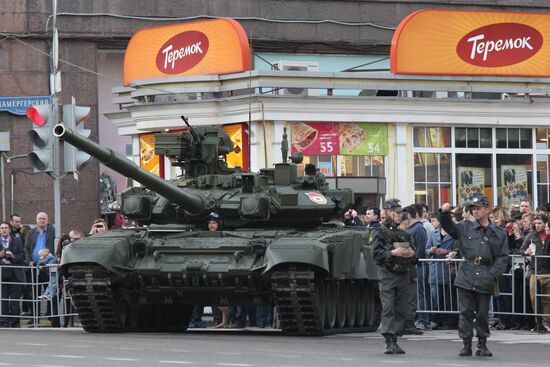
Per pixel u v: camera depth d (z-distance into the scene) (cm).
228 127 4100
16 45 4794
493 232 2297
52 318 3359
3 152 4762
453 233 2305
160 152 3017
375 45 5141
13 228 3512
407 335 2898
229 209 2892
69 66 4831
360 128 4091
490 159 4266
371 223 3238
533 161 4312
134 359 2106
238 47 4038
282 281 2670
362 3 5131
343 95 4156
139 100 4322
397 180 4128
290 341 2570
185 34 4191
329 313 2856
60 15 4816
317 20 5072
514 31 4219
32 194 4781
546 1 5288
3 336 2720
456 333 2991
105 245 2817
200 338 2658
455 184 4209
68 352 2253
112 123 4600
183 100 4131
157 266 2803
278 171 2991
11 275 3338
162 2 4916
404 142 4131
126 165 2716
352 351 2331
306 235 2770
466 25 4162
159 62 4259
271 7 5019
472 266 2286
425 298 3173
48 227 3522
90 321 2888
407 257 2319
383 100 4062
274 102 3956
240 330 3108
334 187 3962
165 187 2789
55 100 3184
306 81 4012
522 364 2119
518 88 4244
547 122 4269
